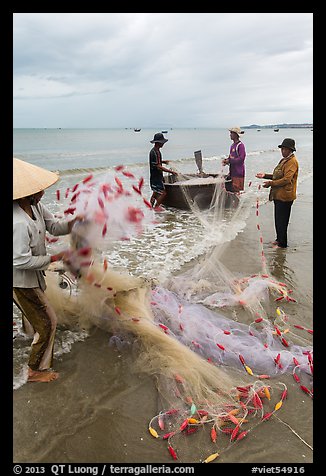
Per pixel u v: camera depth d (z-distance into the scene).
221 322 4.71
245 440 3.10
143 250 7.42
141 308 4.54
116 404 3.45
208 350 4.20
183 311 4.80
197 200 10.32
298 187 14.94
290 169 7.16
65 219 4.41
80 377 3.78
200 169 12.28
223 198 10.69
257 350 4.17
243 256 7.18
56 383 3.68
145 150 34.97
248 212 10.62
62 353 4.14
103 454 2.96
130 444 3.05
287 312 5.12
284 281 6.08
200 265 6.55
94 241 4.29
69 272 4.39
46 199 10.81
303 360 4.04
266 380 3.80
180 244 7.82
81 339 4.40
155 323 4.46
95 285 4.54
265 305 5.29
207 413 3.31
